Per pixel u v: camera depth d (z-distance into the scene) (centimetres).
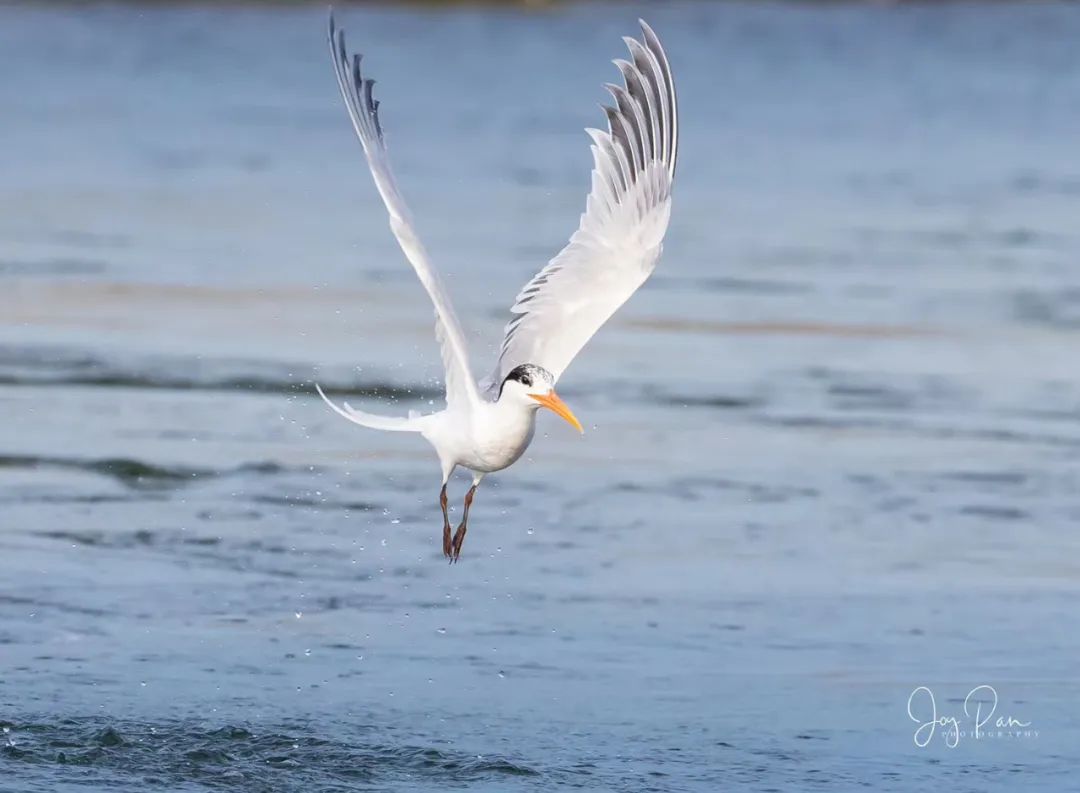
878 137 3975
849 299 2298
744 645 1198
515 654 1186
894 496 1520
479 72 5216
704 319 2177
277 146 3669
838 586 1307
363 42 6081
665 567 1346
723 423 1739
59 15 6775
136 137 3750
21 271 2350
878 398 1834
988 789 993
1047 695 1118
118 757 1024
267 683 1132
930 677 1145
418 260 927
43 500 1469
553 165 3466
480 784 995
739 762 1023
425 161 3494
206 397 1791
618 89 975
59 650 1175
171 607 1255
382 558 1364
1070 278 2442
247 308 2172
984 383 1898
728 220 2908
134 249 2528
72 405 1747
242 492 1511
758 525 1445
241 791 985
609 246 979
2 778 989
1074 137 4000
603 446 1662
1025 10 8225
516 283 2338
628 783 997
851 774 1012
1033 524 1447
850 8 8306
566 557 1370
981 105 4603
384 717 1086
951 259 2577
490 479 1568
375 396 1811
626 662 1173
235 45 5912
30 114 4069
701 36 6612
